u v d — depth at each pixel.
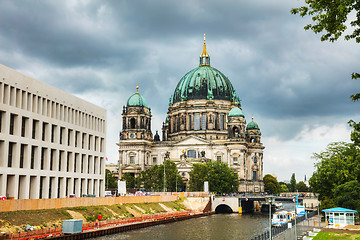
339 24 36.19
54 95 115.38
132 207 137.75
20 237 79.00
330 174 132.50
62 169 118.75
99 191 141.62
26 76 103.19
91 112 136.50
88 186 134.75
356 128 40.94
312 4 37.44
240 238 105.31
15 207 89.44
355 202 106.81
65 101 120.94
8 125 96.25
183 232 114.50
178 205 173.00
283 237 79.25
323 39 38.12
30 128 104.06
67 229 89.81
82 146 132.25
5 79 95.56
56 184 114.38
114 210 124.88
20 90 100.94
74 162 125.25
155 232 112.56
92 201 118.56
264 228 125.69
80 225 92.56
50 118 112.88
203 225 132.38
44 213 96.12
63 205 105.62
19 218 87.19
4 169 94.44
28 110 104.12
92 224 102.38
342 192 113.56
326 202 135.25
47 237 82.31
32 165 106.06
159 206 156.88
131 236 103.19
